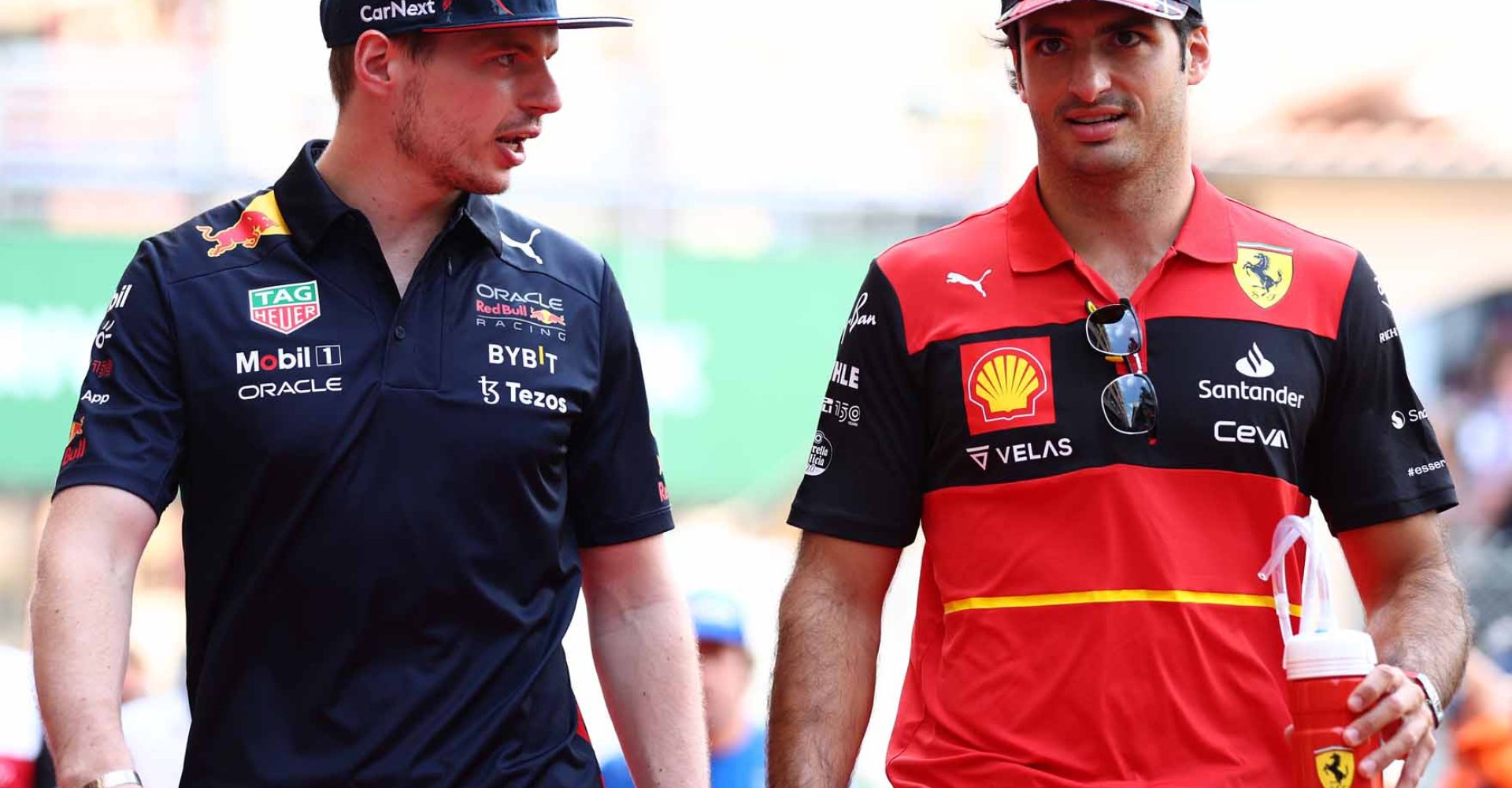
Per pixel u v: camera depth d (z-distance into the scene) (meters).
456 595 10.93
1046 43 11.28
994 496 11.39
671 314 33.81
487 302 11.35
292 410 10.80
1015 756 11.12
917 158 37.78
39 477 31.91
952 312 11.64
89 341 32.25
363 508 10.80
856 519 11.77
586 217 36.09
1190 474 11.23
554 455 11.34
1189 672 11.04
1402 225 38.34
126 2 37.44
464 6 10.99
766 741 11.86
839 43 38.91
